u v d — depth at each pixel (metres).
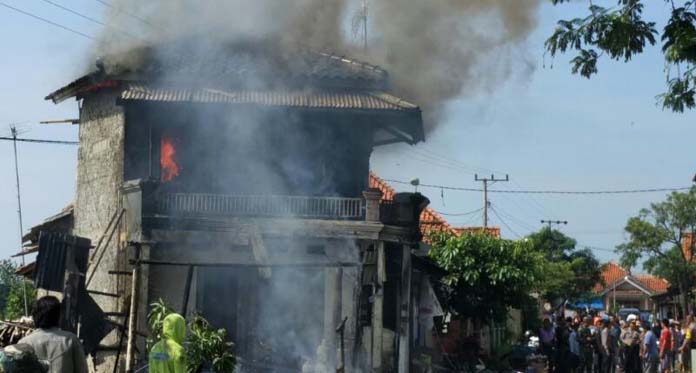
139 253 22.97
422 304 30.05
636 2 13.98
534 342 39.44
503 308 32.09
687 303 66.25
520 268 31.72
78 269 20.33
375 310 25.62
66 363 9.94
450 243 31.41
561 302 67.62
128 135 27.53
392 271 27.23
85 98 30.05
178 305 25.61
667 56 13.92
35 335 9.98
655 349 31.53
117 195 27.56
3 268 49.62
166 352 11.70
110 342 25.16
